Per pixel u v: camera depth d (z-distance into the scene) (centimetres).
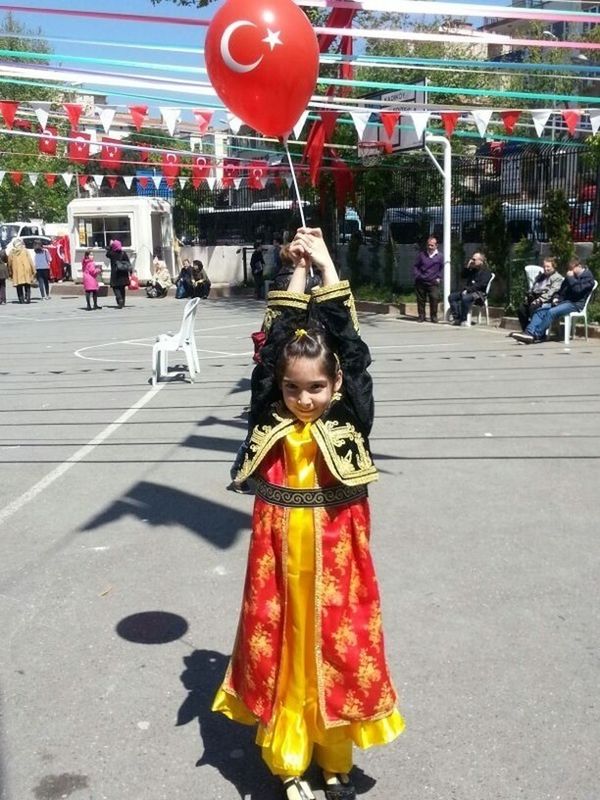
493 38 723
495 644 384
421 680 354
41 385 1077
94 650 385
